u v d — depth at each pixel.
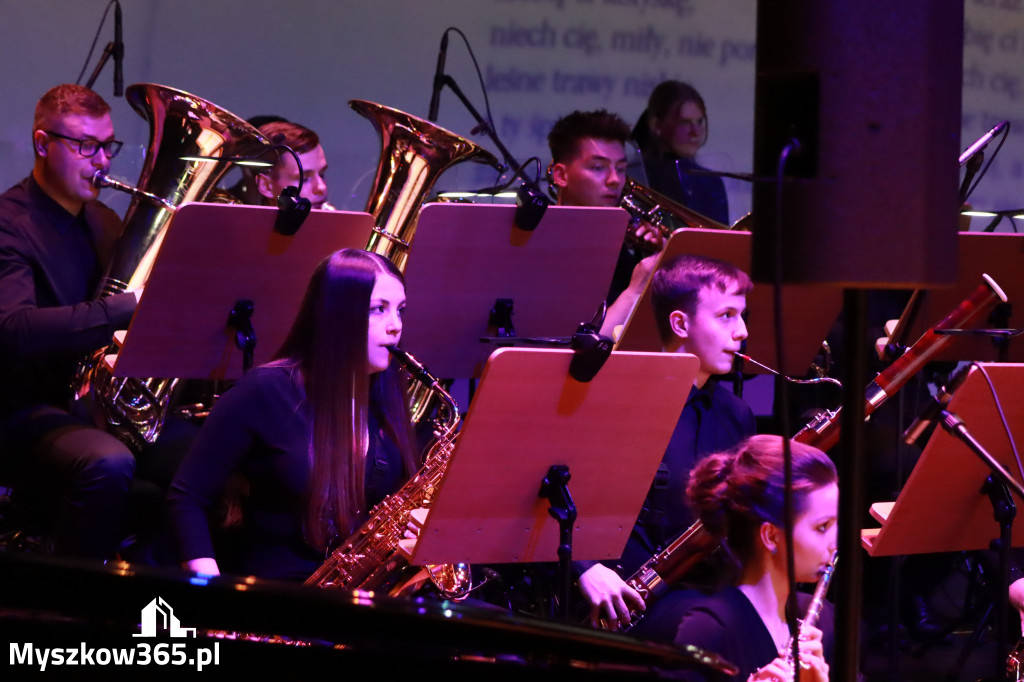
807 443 7.10
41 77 13.28
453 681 3.62
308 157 10.41
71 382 8.84
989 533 6.72
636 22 14.62
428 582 7.31
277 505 6.93
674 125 12.62
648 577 6.88
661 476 7.41
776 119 3.26
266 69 13.91
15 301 8.59
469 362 8.85
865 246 3.13
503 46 14.38
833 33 3.10
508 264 8.54
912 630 10.26
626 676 3.51
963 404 6.18
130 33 13.55
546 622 3.32
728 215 12.95
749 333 9.09
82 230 9.25
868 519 10.46
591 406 5.82
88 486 8.08
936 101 3.13
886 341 9.47
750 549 5.60
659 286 7.82
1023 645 7.08
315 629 3.38
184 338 7.97
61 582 3.33
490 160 10.17
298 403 6.88
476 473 5.79
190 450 6.93
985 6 15.09
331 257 7.04
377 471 7.18
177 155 8.84
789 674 5.07
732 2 14.78
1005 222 14.27
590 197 10.92
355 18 14.04
